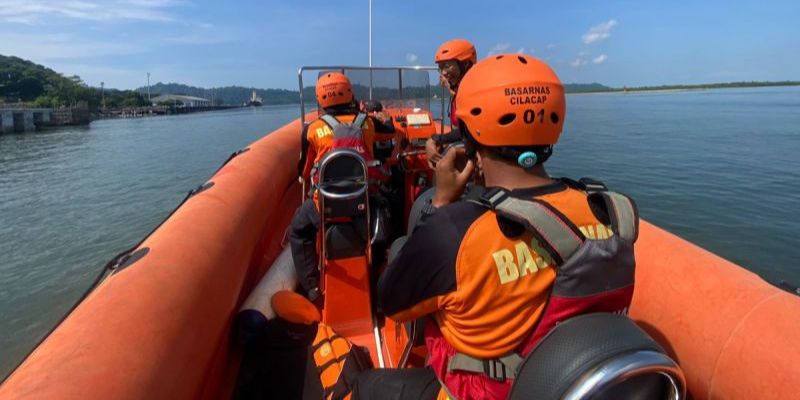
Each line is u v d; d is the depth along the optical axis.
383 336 2.56
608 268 1.05
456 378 1.20
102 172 22.53
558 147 19.64
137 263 1.99
